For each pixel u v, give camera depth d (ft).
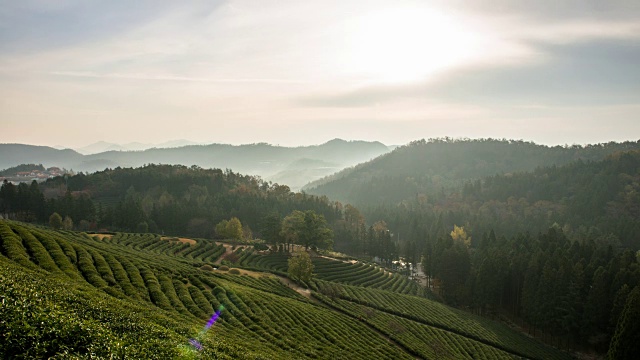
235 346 133.80
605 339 269.23
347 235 557.74
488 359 233.14
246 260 380.37
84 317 96.32
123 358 78.33
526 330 322.96
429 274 431.02
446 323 282.15
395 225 655.76
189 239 437.58
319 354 170.81
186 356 95.14
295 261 324.60
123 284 181.27
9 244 175.11
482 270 345.10
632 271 286.87
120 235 382.83
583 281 294.66
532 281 314.55
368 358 183.52
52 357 68.80
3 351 67.05
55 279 137.90
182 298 191.01
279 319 199.21
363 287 345.10
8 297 83.25
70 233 331.57
